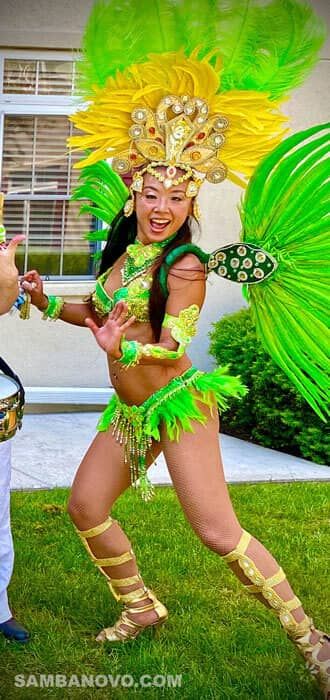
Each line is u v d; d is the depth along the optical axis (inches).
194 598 195.5
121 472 167.5
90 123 159.2
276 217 160.2
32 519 238.2
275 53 156.7
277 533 235.8
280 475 286.7
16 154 354.6
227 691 159.5
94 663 169.6
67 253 363.3
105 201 180.5
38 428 333.7
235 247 161.0
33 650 172.1
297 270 160.4
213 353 342.0
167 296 153.6
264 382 314.7
